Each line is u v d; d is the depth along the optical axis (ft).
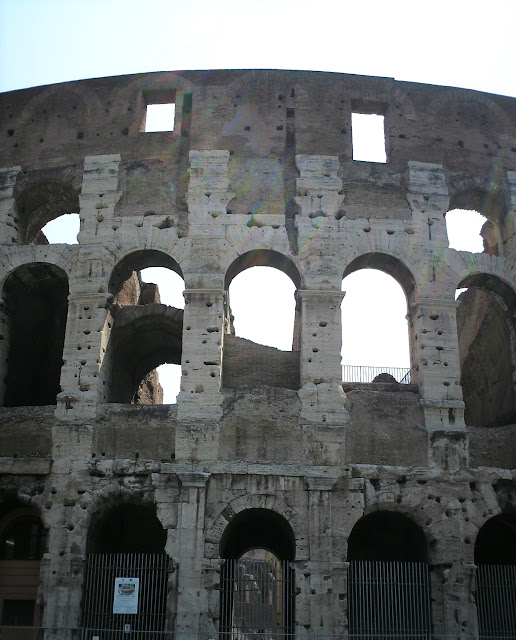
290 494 103.45
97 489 104.53
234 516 102.58
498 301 124.36
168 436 107.04
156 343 140.97
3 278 117.80
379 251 117.08
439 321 114.52
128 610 98.17
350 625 107.45
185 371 109.70
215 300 112.98
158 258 119.24
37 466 106.01
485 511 106.11
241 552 123.13
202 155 121.49
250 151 122.52
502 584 104.63
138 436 107.24
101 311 114.11
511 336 121.29
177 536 101.24
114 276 117.70
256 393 108.88
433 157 125.08
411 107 128.26
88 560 102.89
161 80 128.57
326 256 115.75
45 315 138.10
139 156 123.34
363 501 104.06
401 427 108.68
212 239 116.16
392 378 125.18
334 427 107.04
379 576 109.09
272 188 120.16
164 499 102.94
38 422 109.91
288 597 102.68
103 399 113.19
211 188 119.34
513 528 115.85
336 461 105.81
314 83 128.06
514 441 111.04
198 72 128.47
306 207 118.52
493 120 130.31
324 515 102.47
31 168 125.70
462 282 121.80
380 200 120.47
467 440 108.99
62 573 101.24
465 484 106.83
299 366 117.60
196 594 98.73
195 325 111.86
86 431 107.34
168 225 118.11
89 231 118.42
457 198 126.31
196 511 102.01
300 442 106.42
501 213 126.93
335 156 122.52
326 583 99.55
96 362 111.24
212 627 97.55
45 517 104.12
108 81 130.11
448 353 112.98
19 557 113.60
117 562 103.04
